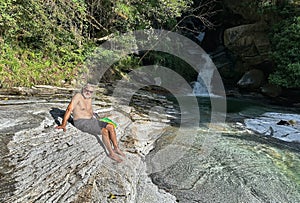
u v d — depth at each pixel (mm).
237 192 4016
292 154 5582
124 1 10805
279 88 13102
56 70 9555
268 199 3891
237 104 12023
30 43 9117
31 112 5082
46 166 3188
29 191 2646
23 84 8031
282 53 11367
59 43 9867
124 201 2994
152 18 12117
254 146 5930
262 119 8742
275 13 11969
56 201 2621
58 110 5504
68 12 9469
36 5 8133
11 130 3982
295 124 7984
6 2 7531
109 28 11758
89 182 3129
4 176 2828
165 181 4227
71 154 3635
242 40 13383
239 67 15648
